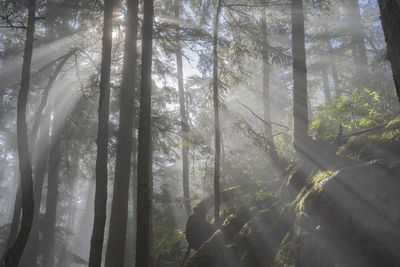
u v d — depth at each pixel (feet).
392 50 7.72
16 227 34.60
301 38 27.84
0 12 27.48
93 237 19.80
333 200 14.56
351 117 24.35
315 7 31.99
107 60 22.89
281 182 27.07
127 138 26.89
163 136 43.39
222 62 34.04
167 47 35.14
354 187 13.91
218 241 23.31
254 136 35.65
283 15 32.73
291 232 16.72
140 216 18.72
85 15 31.96
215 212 27.71
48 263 48.83
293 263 14.55
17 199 35.42
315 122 24.94
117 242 24.50
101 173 21.06
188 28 31.73
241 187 32.50
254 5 31.68
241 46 33.01
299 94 25.98
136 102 39.78
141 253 18.03
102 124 21.85
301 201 17.78
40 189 47.24
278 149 32.60
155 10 36.55
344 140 19.75
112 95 41.81
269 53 33.47
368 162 14.30
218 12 32.68
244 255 19.88
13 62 44.09
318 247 13.65
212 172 42.29
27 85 21.93
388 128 16.29
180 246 32.14
